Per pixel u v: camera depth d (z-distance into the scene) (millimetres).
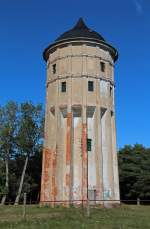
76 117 45125
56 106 45625
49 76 48500
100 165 42812
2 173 63188
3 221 25719
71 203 40656
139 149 71625
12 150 64375
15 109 63500
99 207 38812
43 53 50438
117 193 43969
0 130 62375
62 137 44625
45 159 45344
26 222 25062
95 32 48750
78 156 43188
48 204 42062
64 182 42125
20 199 65125
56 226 23328
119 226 23812
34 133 64062
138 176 65500
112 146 45406
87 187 41562
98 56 46844
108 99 46531
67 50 46750
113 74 49219
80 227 23031
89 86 45594
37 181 69125
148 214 32031
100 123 44688
